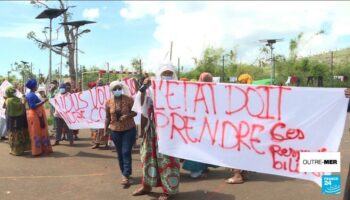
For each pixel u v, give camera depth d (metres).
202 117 6.27
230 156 6.11
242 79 8.11
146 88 6.75
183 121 6.35
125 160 7.46
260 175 8.25
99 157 10.26
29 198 7.05
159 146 6.45
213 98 6.19
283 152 5.78
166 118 6.43
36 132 10.45
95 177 8.31
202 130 6.27
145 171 6.79
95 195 7.14
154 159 6.73
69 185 7.78
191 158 6.32
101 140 11.41
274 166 5.85
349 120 18.06
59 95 11.04
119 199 6.89
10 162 9.77
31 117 10.42
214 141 6.21
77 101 10.88
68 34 28.27
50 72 20.47
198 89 6.28
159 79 6.64
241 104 6.03
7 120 10.70
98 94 10.75
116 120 7.35
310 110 5.59
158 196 6.95
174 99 6.39
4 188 7.62
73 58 28.61
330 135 5.49
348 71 32.06
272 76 27.53
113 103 7.41
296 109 5.66
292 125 5.69
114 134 7.43
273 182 7.71
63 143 12.45
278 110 5.78
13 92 10.63
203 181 7.88
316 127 5.56
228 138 6.12
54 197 7.09
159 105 6.46
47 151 10.76
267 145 5.88
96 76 26.30
